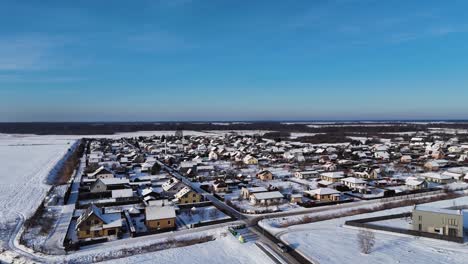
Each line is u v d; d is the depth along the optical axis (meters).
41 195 73.44
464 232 47.25
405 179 88.62
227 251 41.59
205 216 56.09
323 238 45.53
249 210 59.47
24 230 49.03
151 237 46.47
